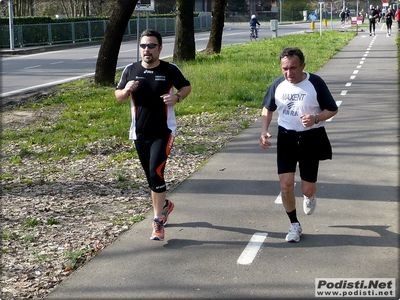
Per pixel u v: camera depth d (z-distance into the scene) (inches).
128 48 1378.0
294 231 219.8
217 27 1117.7
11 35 1334.9
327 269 196.7
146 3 676.1
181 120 478.6
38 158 364.8
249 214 251.0
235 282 188.5
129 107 542.6
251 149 369.7
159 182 226.1
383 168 316.5
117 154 369.4
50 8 2308.1
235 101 556.4
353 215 246.7
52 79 792.3
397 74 716.7
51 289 187.6
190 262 204.5
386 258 204.2
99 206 267.6
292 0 3336.6
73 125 463.5
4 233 234.1
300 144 217.3
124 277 194.1
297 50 210.7
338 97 553.9
